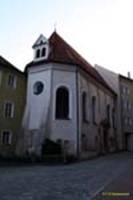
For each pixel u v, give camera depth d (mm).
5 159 24844
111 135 40969
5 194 9391
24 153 26453
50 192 9773
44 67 29203
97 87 36281
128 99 48938
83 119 30688
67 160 24172
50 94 27875
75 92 28984
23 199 8539
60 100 28906
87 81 32594
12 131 28891
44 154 25000
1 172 16453
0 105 28000
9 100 29125
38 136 26094
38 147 25625
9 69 29531
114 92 45344
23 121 28250
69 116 28172
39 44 30891
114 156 31172
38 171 17062
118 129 44594
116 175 14844
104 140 37281
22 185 11367
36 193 9570
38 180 12906
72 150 27094
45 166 20750
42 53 30562
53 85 28312
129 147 46844
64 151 25734
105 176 14445
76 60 32625
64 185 11414
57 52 31188
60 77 28797
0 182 12211
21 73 31125
